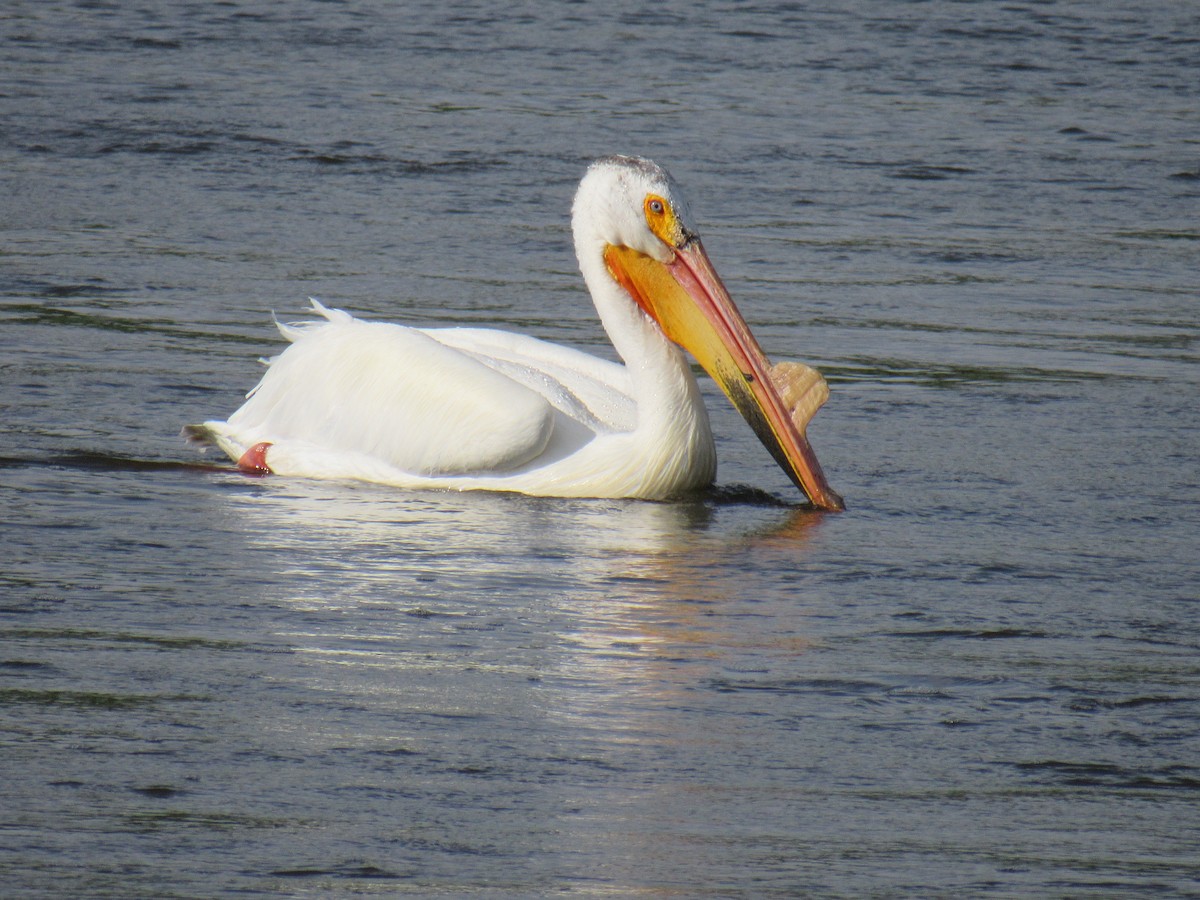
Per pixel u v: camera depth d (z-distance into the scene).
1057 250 22.64
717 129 29.28
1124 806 7.83
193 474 13.12
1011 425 15.09
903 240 22.86
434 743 8.24
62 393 14.98
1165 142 29.64
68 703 8.55
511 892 6.82
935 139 29.20
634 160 13.00
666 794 7.79
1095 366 17.23
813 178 26.22
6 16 37.06
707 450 12.94
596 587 10.70
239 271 19.98
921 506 12.79
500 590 10.58
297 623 9.85
